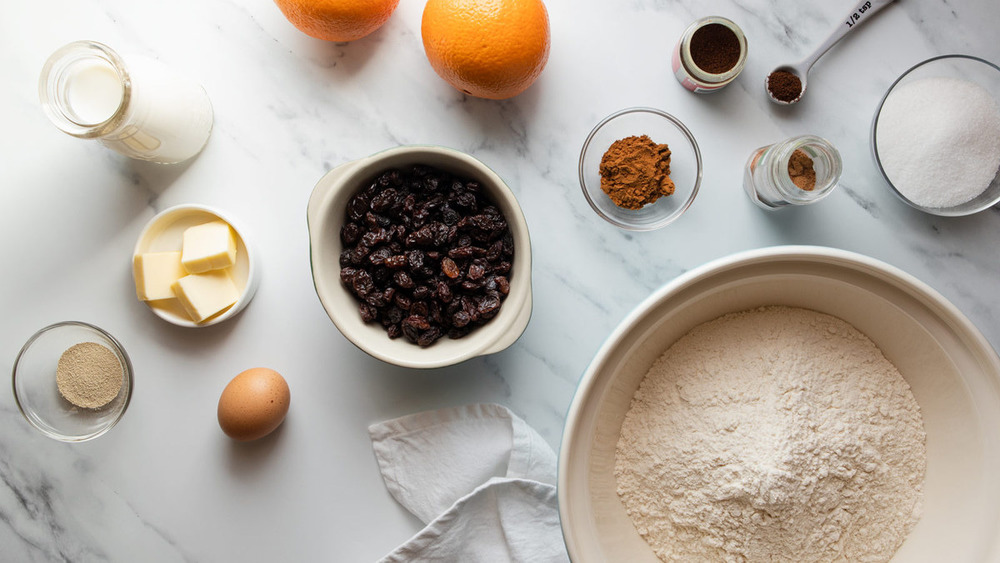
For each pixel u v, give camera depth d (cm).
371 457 66
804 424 57
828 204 65
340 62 65
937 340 57
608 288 65
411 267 60
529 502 63
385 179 60
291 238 65
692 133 65
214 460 66
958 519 58
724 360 60
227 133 65
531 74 60
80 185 66
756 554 58
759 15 64
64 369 64
